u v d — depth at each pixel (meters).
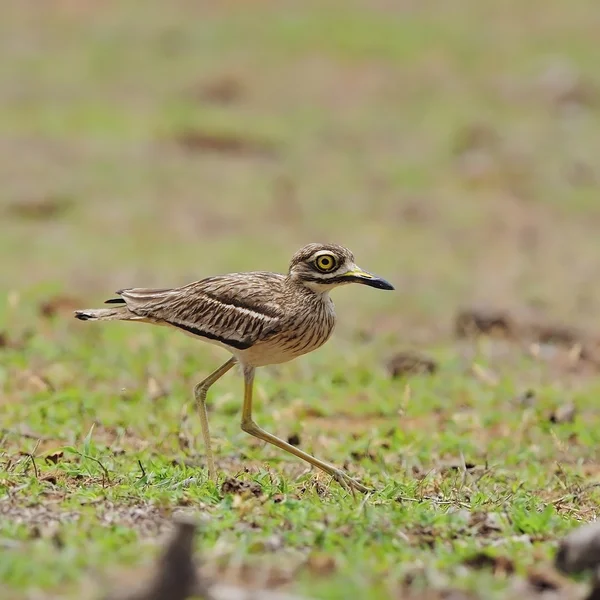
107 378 12.31
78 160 24.23
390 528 7.09
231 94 29.72
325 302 8.96
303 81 30.81
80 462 9.01
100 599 5.55
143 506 7.52
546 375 13.76
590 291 18.39
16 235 20.08
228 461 9.75
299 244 20.50
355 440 10.72
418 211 22.53
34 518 7.07
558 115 28.55
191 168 24.34
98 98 28.88
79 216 21.34
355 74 31.38
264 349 8.85
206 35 33.75
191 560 5.53
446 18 35.00
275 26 34.41
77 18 34.91
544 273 19.44
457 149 26.16
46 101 28.38
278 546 6.68
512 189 23.97
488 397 12.38
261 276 9.04
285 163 25.09
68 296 15.55
